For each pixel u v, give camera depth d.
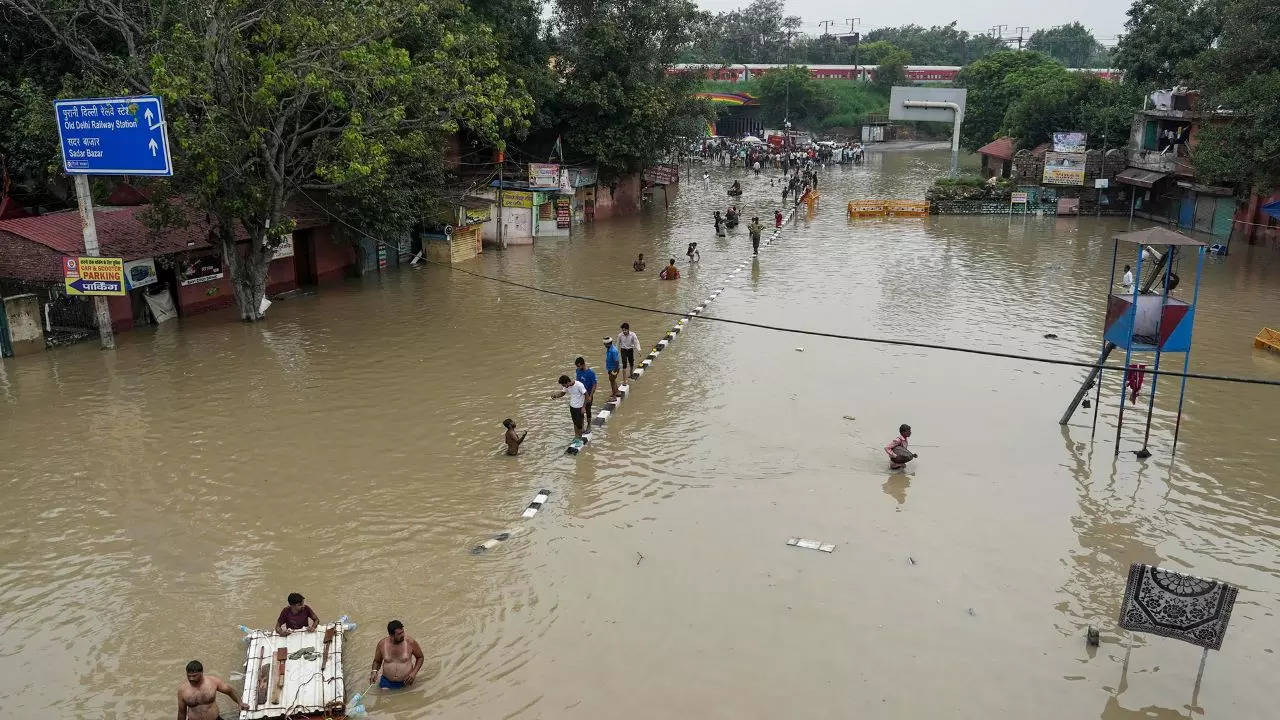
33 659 10.79
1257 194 37.44
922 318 26.44
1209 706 10.12
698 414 18.70
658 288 30.69
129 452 16.55
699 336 24.56
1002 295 29.48
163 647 11.02
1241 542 13.59
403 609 11.84
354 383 20.39
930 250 38.41
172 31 22.23
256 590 12.23
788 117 107.50
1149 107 49.12
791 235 42.81
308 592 12.19
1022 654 11.00
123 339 23.69
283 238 28.47
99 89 23.44
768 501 14.87
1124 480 15.66
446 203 32.66
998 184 50.72
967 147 79.44
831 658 10.88
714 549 13.35
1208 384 20.47
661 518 14.29
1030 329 25.14
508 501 14.84
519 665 10.72
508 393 19.86
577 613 11.75
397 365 21.70
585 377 17.58
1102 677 10.60
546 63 43.72
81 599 12.00
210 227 26.27
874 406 19.12
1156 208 46.31
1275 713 10.01
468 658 10.84
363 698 10.12
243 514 14.31
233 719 9.88
